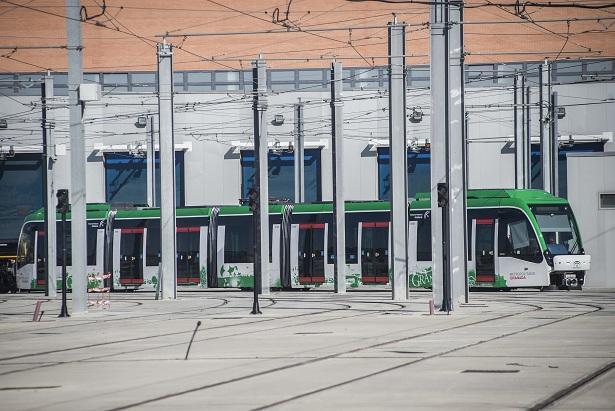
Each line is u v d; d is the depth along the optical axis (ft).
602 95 645.51
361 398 145.18
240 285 524.93
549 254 474.90
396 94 400.88
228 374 177.06
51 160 495.00
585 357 195.21
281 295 482.28
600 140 641.81
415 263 497.05
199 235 533.14
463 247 373.61
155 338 254.06
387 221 503.20
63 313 346.13
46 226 496.64
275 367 186.19
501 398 143.02
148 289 538.88
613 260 517.96
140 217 543.39
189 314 348.79
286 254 518.78
